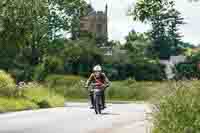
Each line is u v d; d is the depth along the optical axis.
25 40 45.78
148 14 14.83
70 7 92.19
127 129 16.67
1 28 43.81
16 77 74.44
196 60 98.69
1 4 43.41
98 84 25.16
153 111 13.64
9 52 57.38
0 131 16.88
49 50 84.94
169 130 12.88
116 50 103.81
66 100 58.47
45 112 26.00
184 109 12.87
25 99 33.12
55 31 89.88
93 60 90.31
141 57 104.31
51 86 66.75
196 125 12.59
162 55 131.38
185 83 13.91
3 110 27.77
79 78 70.88
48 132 16.59
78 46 89.38
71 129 17.45
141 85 68.75
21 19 44.16
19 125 18.83
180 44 132.25
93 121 20.59
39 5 44.72
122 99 65.25
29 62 78.44
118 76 96.31
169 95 13.52
